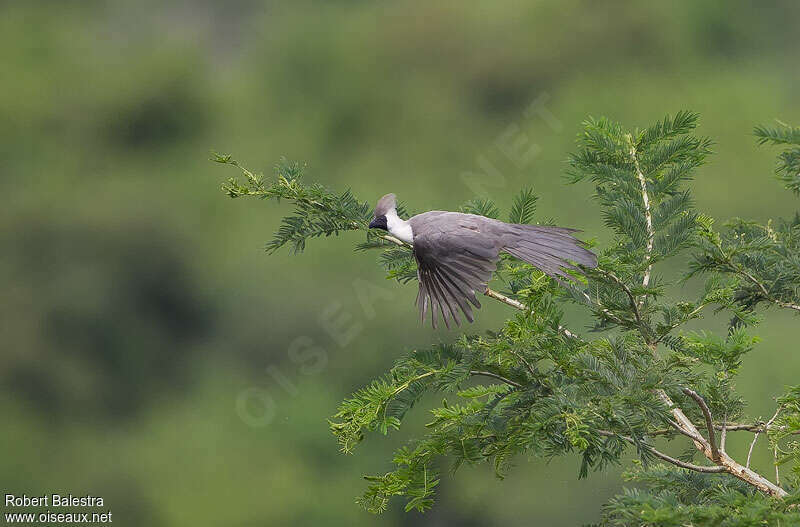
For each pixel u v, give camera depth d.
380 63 24.33
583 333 5.49
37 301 21.20
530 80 23.62
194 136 24.69
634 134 5.45
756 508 3.70
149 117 24.61
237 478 17.92
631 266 4.83
